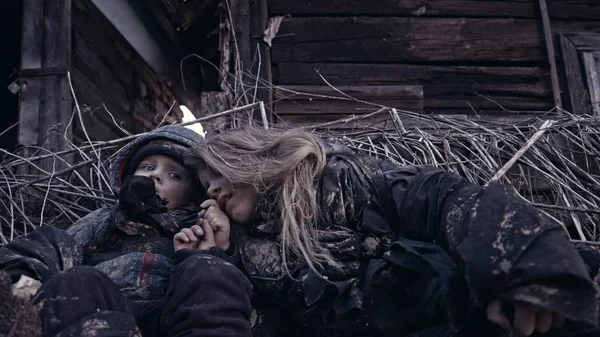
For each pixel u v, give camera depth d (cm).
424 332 181
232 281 164
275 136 196
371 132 316
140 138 221
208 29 659
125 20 587
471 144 306
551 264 137
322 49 461
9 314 141
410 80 461
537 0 488
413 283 179
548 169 293
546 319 145
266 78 445
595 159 322
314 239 183
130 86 629
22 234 311
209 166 198
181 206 217
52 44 428
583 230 302
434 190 173
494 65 474
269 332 193
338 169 190
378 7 472
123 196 190
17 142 405
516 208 150
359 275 183
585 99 467
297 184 184
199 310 155
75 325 146
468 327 163
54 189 315
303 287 179
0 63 593
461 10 478
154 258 187
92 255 194
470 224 154
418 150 304
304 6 468
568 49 480
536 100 468
